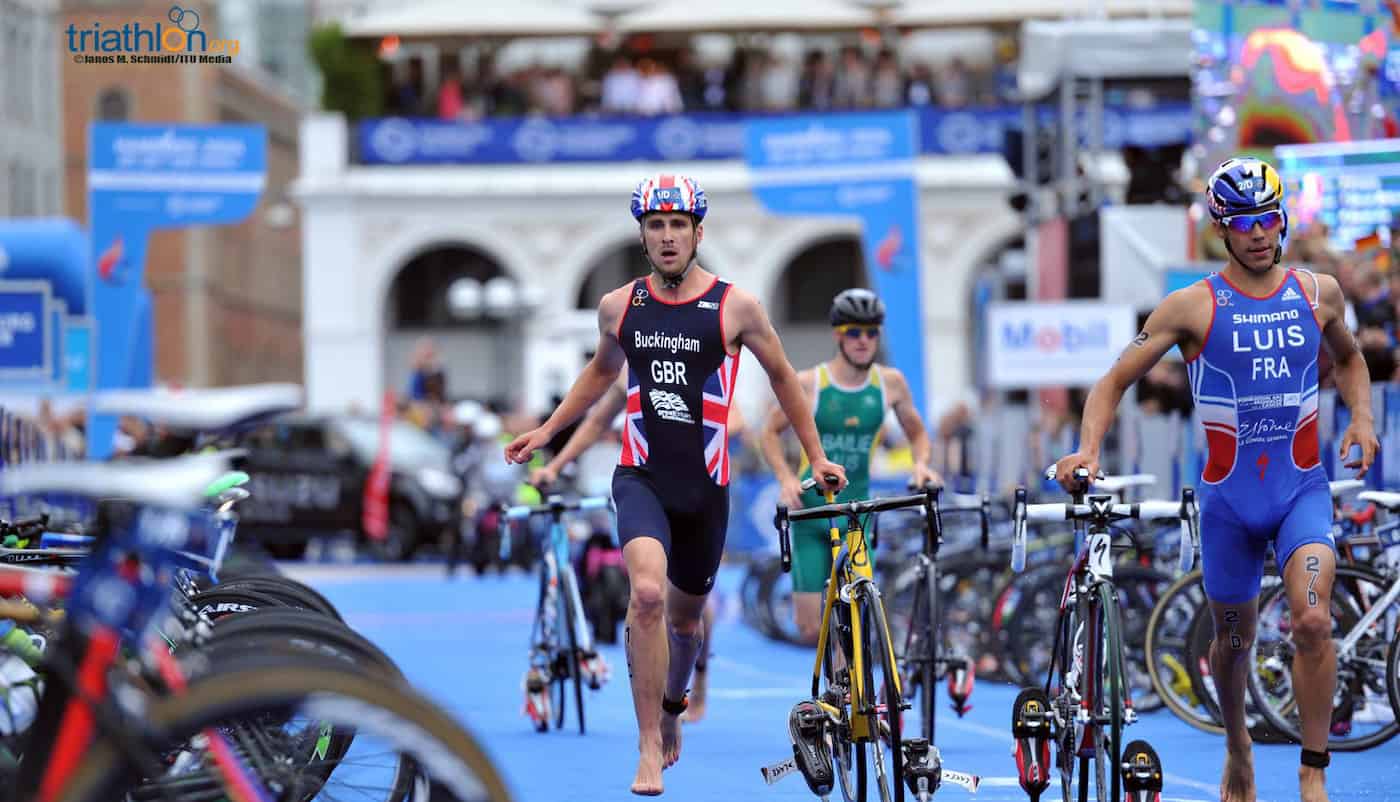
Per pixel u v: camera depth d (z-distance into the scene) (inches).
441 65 4234.7
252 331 7332.7
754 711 1288.1
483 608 2237.9
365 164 4173.2
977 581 1406.3
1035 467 1883.6
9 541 806.5
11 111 4837.6
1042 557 1380.4
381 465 3002.0
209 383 6560.0
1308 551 752.3
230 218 2464.3
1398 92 1648.6
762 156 2395.4
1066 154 2192.4
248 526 3019.2
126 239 2456.9
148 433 1545.3
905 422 1146.0
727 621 2129.7
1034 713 758.5
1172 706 1085.8
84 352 2632.9
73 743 466.6
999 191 4028.1
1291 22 1696.6
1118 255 1934.1
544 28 4072.3
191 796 518.6
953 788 915.4
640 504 819.4
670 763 892.6
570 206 4133.9
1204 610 1055.0
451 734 491.8
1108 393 764.6
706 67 4197.8
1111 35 2150.6
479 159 4146.2
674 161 4121.6
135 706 468.4
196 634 557.9
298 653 504.1
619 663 1599.4
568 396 873.5
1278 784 911.0
